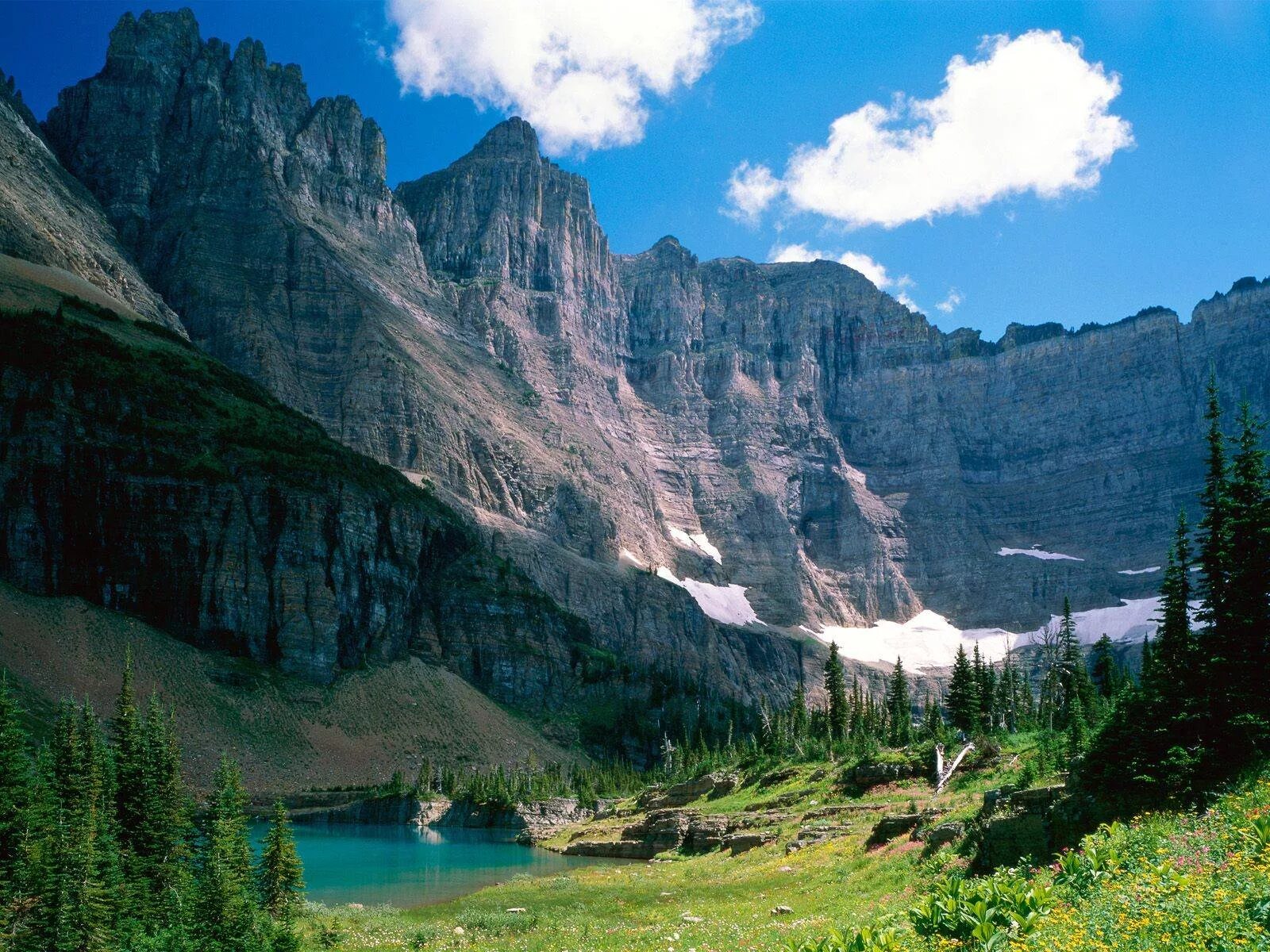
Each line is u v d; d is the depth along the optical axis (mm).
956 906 24188
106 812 65125
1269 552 48000
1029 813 43625
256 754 191000
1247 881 22219
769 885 61812
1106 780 43250
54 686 177625
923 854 51750
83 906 53375
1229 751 42469
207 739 187250
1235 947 18969
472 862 114562
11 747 58812
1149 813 39594
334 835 147750
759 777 122312
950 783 79625
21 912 52812
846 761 107312
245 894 59406
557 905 69188
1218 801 36781
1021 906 23938
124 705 74438
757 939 39312
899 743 117250
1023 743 89125
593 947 46375
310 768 194875
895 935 24203
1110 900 23594
